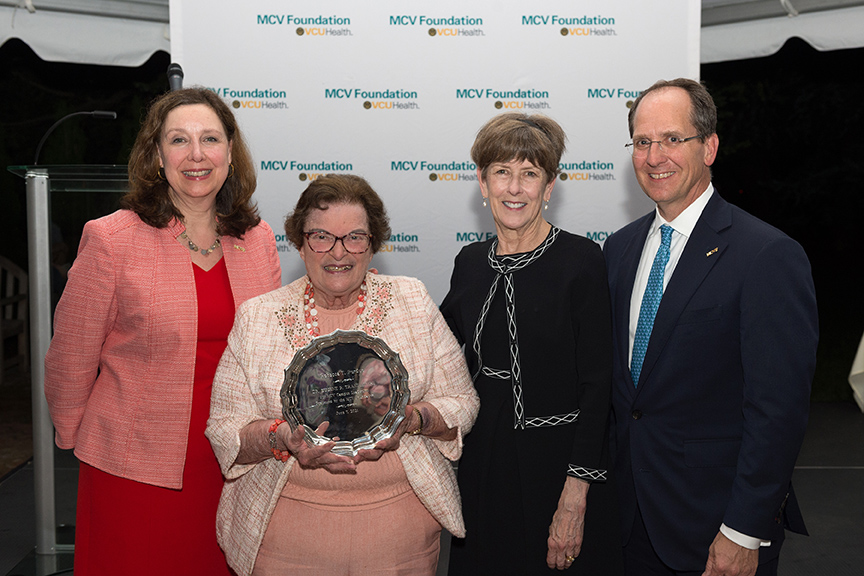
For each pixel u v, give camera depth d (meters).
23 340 7.23
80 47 3.85
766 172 12.41
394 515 1.80
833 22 3.81
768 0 3.94
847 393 7.14
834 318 10.43
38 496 3.38
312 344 1.68
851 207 12.32
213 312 2.15
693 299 1.89
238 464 1.81
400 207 3.77
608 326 1.96
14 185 8.67
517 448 1.97
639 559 2.10
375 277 1.91
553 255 1.99
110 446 2.06
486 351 2.02
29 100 10.22
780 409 1.74
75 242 3.21
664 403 1.93
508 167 1.94
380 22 3.68
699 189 1.98
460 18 3.69
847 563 3.55
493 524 1.98
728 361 1.86
